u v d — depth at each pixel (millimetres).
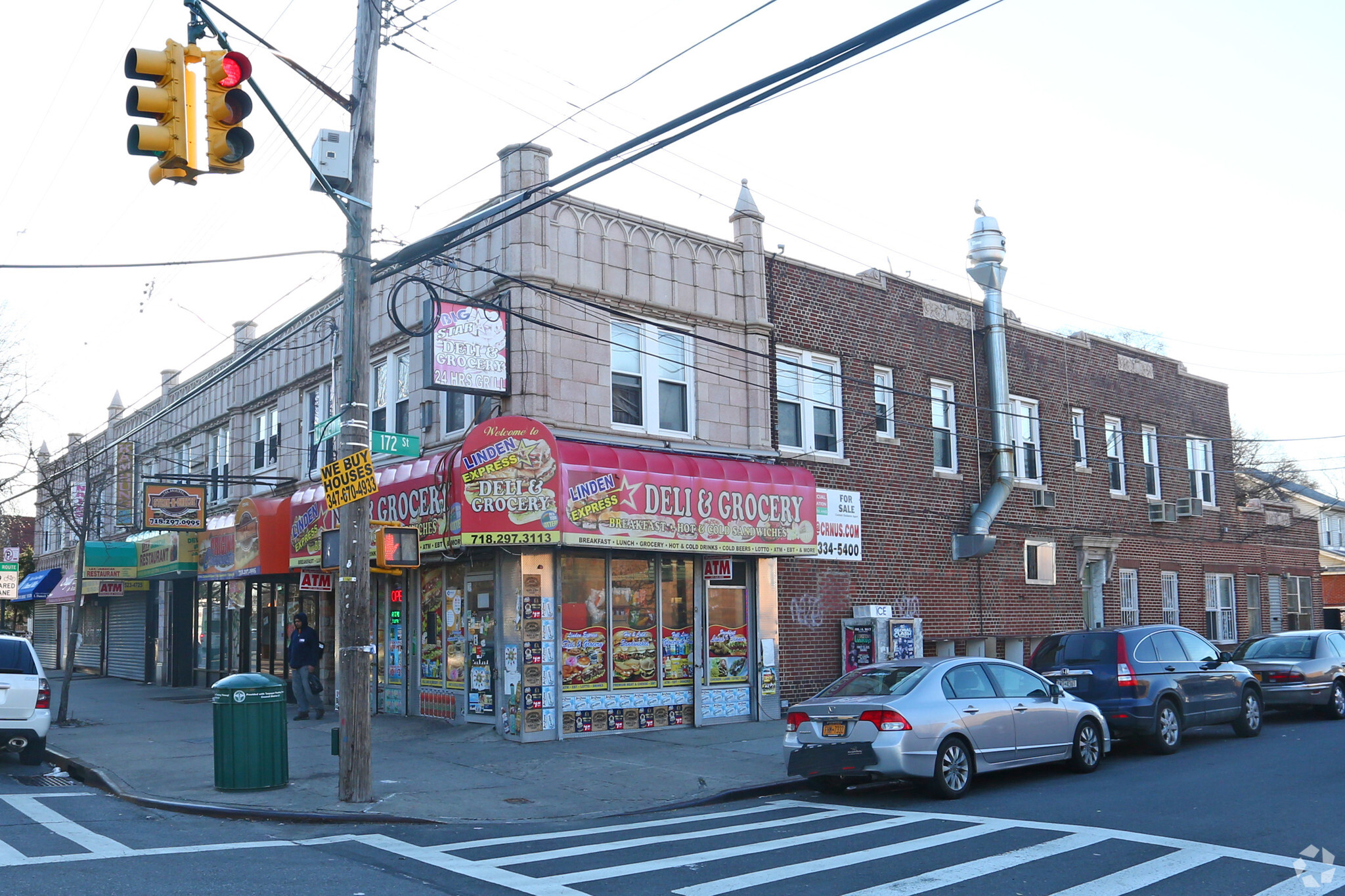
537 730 15578
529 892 7402
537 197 16281
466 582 17188
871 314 21438
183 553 24594
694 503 16594
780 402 19578
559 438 16031
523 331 15961
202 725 18078
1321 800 10641
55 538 38375
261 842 9281
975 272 24047
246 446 25062
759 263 19328
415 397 18234
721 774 13016
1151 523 27719
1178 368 29703
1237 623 30062
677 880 7762
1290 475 50812
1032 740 12250
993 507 22656
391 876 7902
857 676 12344
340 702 11352
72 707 21656
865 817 10398
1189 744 15891
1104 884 7477
